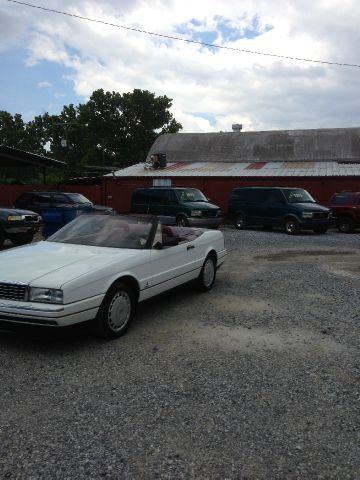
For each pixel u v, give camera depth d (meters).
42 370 4.27
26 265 4.97
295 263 10.38
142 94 62.00
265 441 3.11
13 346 4.89
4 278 4.64
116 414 3.46
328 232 18.36
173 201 17.47
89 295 4.69
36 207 19.56
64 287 4.44
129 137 63.28
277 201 17.92
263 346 4.92
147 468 2.81
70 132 65.38
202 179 24.62
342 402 3.68
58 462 2.87
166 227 6.91
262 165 28.41
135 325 5.68
